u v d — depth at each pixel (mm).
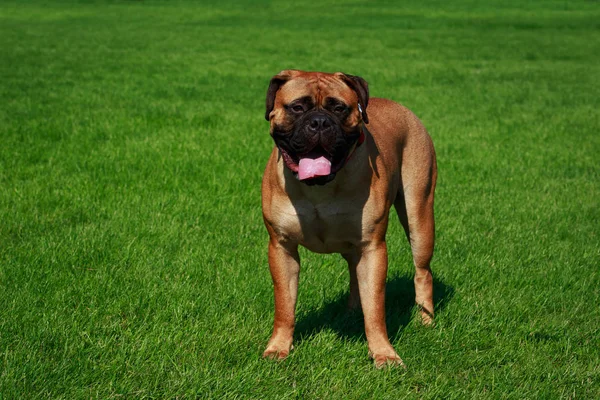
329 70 18375
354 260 4676
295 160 3752
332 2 47094
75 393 3566
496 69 19328
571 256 5777
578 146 10039
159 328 4301
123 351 3982
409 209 4691
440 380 3859
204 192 7277
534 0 47281
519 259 5699
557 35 29297
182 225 6301
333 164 3676
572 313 4770
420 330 4523
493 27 32750
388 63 20141
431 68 19219
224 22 34906
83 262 5391
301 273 5340
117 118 10961
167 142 9398
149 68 18016
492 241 6172
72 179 7555
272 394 3668
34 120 10578
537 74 18281
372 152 4008
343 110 3721
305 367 3963
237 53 22156
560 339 4410
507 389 3777
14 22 33062
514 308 4805
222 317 4531
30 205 6609
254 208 6930
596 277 5406
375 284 3998
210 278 5172
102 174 7797
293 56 21609
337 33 29781
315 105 3721
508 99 14289
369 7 43656
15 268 5109
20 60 18969
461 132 10898
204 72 17500
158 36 27547
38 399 3484
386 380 3822
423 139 4824
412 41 26828
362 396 3664
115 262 5406
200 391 3629
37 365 3750
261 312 4680
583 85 16375
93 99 12828
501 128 11242
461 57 22047
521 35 29250
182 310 4586
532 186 8016
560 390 3768
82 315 4465
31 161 8297
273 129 3826
